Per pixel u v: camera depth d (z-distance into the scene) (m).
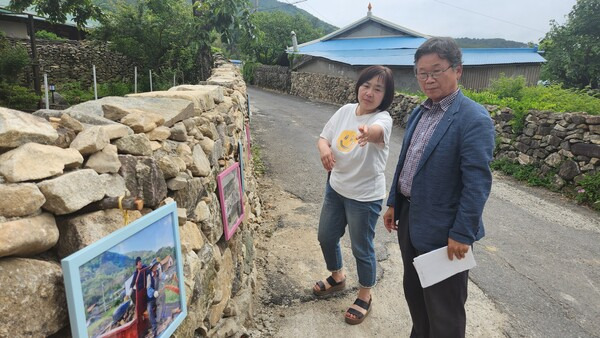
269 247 3.67
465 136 1.80
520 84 9.12
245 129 4.76
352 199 2.48
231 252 2.44
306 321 2.66
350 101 15.45
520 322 2.83
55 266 0.97
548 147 6.44
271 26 27.78
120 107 1.57
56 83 12.93
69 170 1.10
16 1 8.74
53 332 0.95
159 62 11.44
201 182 1.91
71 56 13.62
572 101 7.06
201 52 9.45
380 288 3.10
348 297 2.93
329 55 17.80
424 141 2.03
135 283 1.17
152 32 11.21
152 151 1.48
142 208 1.34
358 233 2.53
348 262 3.45
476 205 1.76
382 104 2.42
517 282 3.39
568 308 3.05
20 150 0.97
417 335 2.33
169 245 1.35
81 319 0.94
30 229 0.92
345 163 2.45
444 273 1.89
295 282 3.09
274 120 11.58
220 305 2.10
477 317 2.85
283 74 22.44
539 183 6.39
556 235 4.48
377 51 17.69
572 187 5.97
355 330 2.59
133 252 1.15
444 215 1.92
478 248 4.04
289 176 6.11
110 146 1.24
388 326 2.66
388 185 5.96
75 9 9.36
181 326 1.54
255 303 2.81
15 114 1.05
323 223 2.71
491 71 15.70
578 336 2.73
